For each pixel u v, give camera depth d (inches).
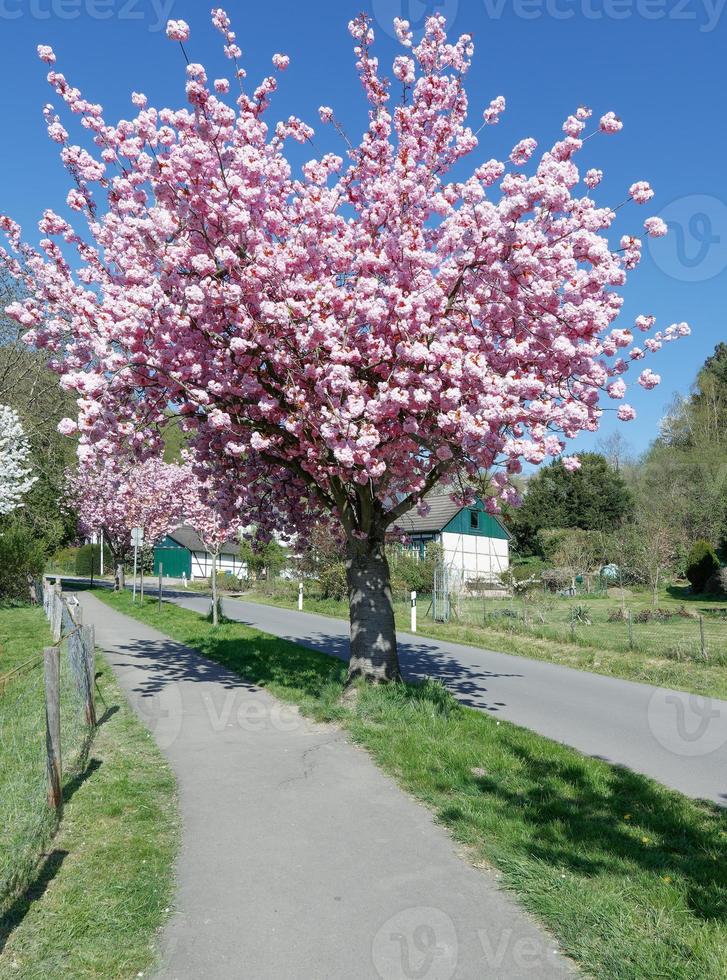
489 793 242.5
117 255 373.7
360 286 312.8
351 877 178.9
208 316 341.1
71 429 336.5
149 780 249.9
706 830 217.8
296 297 329.4
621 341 340.8
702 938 149.8
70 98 349.4
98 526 1540.4
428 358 303.1
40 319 370.3
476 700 425.7
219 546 790.5
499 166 340.2
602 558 1649.9
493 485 357.7
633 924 156.1
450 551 1708.9
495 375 313.9
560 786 251.9
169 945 146.9
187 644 630.5
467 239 314.7
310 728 328.2
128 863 182.5
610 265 325.1
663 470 1909.4
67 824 208.2
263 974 137.3
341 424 311.7
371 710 340.8
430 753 280.8
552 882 173.5
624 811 232.1
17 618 820.0
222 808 225.9
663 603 1243.8
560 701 431.2
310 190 338.6
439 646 701.3
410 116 367.9
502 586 1552.7
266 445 344.2
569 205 323.0
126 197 363.6
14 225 376.2
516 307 316.5
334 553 1107.3
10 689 350.6
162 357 348.5
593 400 338.0
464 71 370.3
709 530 1600.6
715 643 681.0
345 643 670.5
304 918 158.4
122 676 458.3
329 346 311.7
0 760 243.3
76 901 162.7
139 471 1422.2
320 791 243.1
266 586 1520.7
